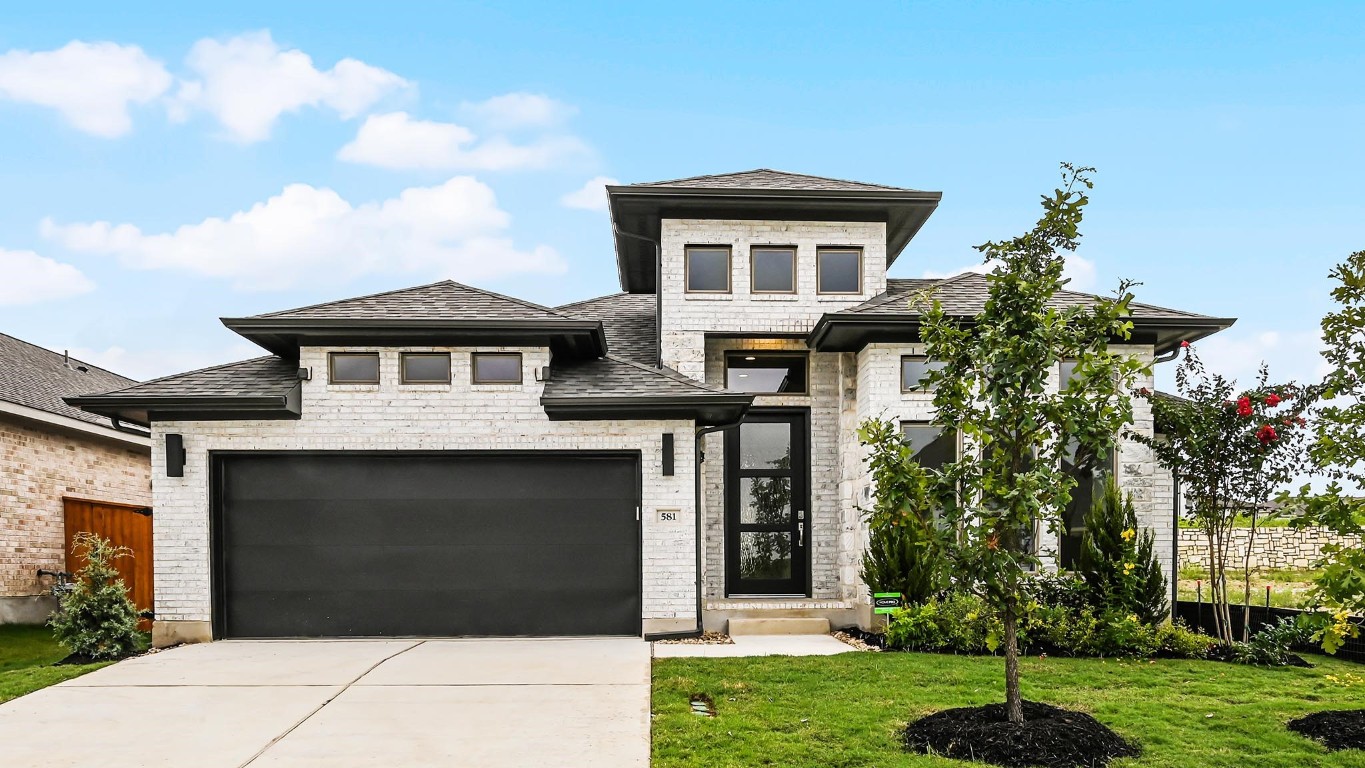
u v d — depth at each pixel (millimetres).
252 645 8883
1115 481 9578
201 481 9266
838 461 10953
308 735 5480
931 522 5562
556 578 9508
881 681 6773
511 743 5262
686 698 6340
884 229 11023
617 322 13086
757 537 11109
